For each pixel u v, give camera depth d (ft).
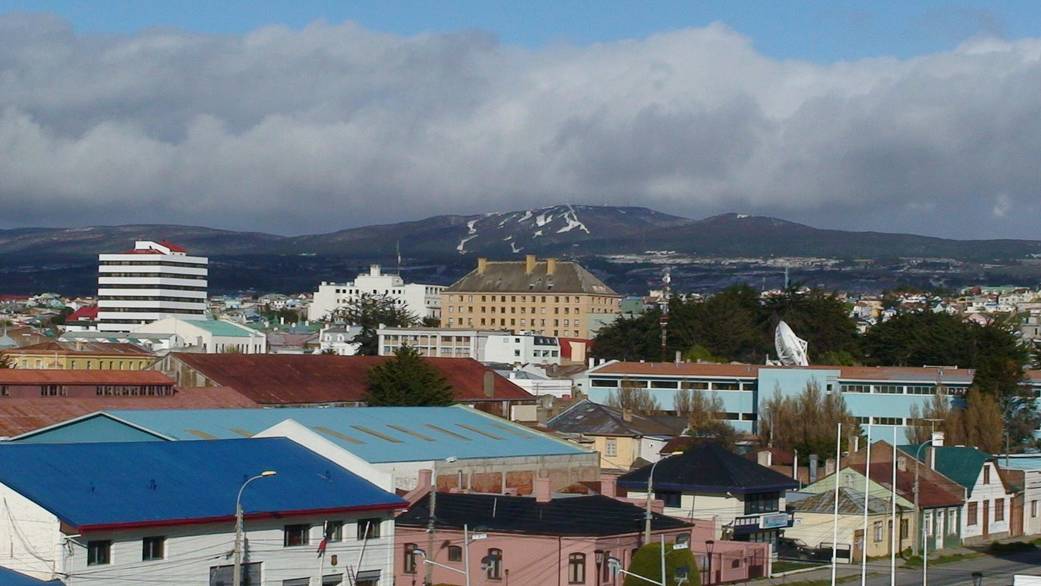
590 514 376.27
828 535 457.27
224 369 654.12
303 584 314.76
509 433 529.45
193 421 456.45
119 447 323.16
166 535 288.71
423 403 654.12
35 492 281.54
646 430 643.86
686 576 343.46
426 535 360.07
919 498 488.85
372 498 331.57
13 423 496.23
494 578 355.56
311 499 320.09
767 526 434.71
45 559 274.57
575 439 613.52
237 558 277.23
